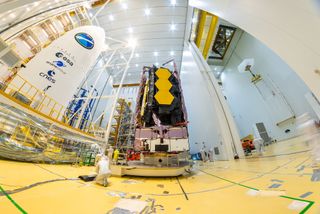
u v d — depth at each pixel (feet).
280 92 40.63
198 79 43.29
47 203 6.56
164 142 19.12
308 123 6.63
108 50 68.08
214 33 51.47
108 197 8.27
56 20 40.24
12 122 17.83
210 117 35.91
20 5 19.54
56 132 24.47
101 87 73.97
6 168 12.64
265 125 45.32
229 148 29.27
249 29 13.96
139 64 79.71
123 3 52.29
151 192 9.72
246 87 53.26
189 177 16.06
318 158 6.31
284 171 11.01
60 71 30.66
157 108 22.21
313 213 4.19
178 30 61.62
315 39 7.64
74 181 12.12
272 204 5.67
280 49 11.07
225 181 11.73
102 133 54.08
